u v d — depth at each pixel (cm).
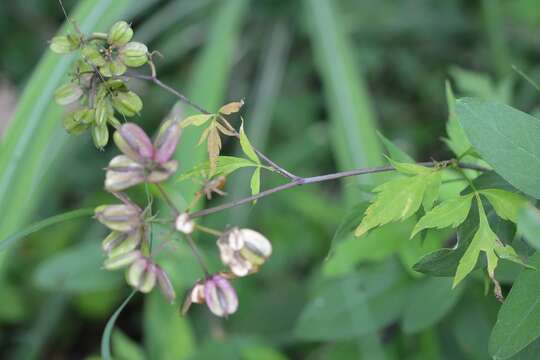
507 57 48
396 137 53
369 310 31
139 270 21
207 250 35
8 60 58
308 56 56
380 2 55
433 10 54
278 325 41
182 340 34
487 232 21
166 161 21
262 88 52
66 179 52
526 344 21
